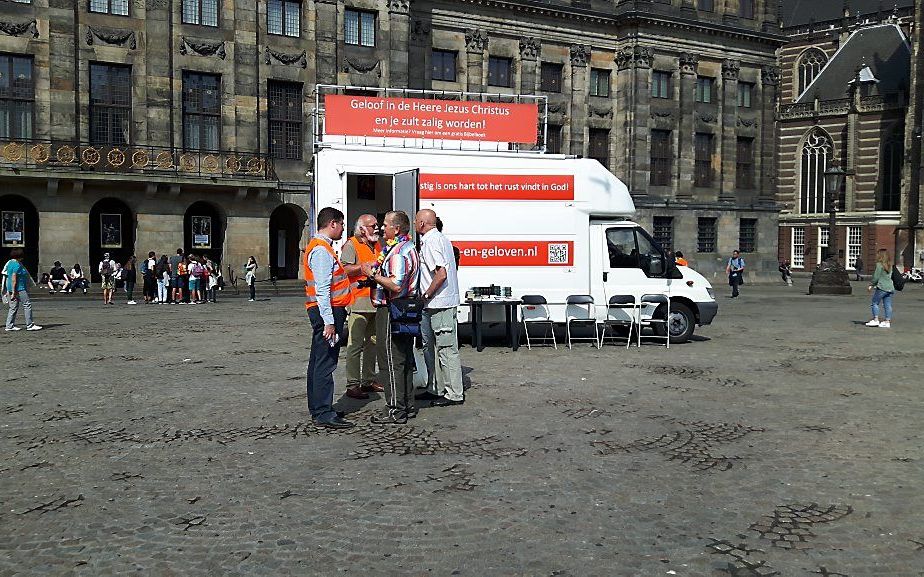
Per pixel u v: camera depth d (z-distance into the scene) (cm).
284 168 3631
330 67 3694
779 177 7944
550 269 1566
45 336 1727
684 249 4706
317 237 854
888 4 8169
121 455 736
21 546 516
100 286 3288
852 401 991
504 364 1302
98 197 3266
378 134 1752
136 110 3328
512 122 1827
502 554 501
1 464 707
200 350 1477
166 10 3359
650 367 1268
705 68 4797
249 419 883
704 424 859
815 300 3231
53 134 3188
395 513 575
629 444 773
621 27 4566
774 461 716
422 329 971
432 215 962
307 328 1914
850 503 600
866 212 7306
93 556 499
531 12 4316
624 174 4597
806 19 8712
